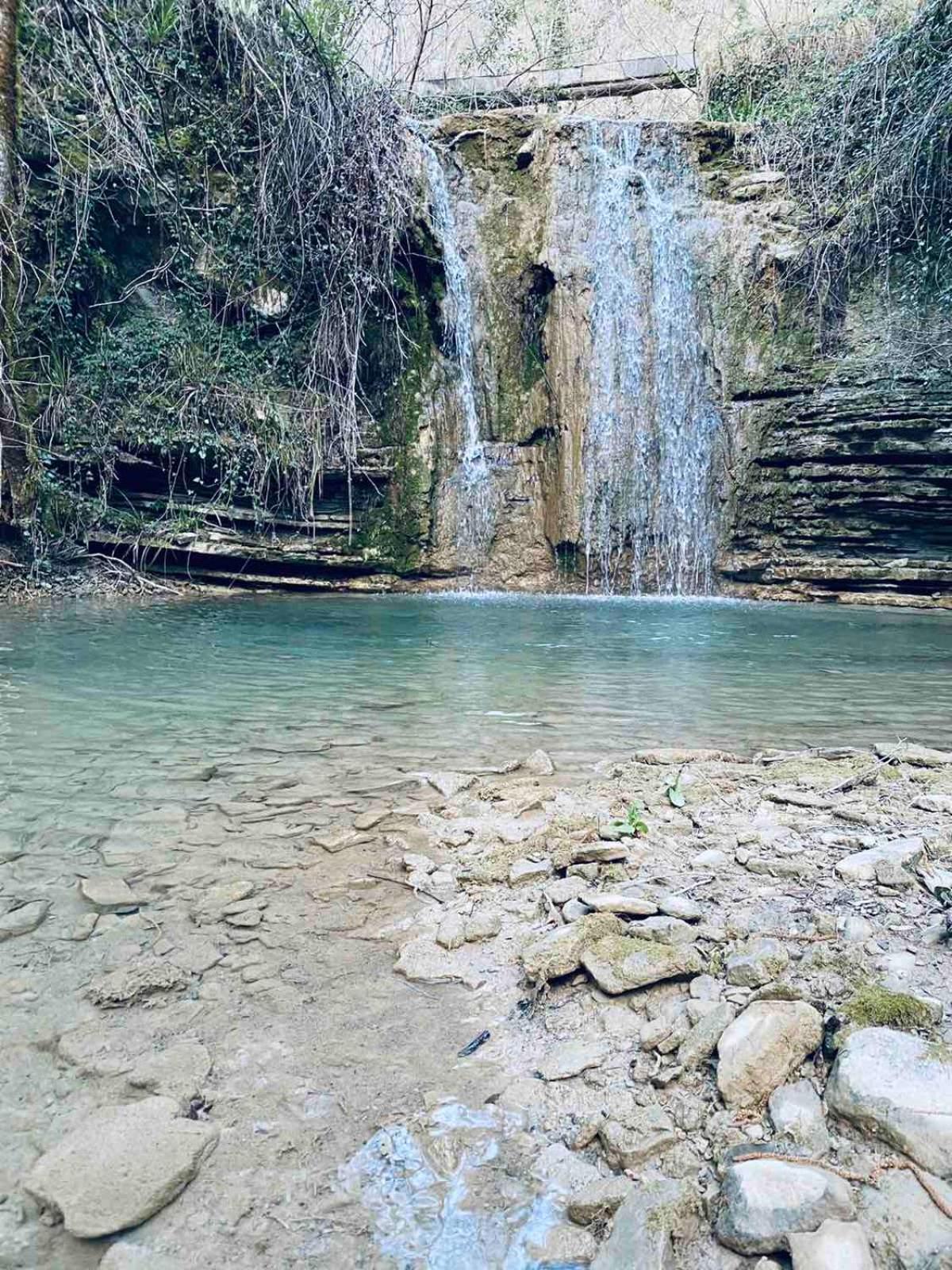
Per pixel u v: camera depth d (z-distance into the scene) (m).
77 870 2.82
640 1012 1.96
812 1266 1.23
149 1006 2.04
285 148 12.79
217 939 2.37
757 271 13.43
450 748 4.38
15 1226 1.40
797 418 12.97
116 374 12.07
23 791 3.62
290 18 12.52
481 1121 1.65
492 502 14.13
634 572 13.81
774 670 6.71
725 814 3.28
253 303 13.17
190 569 12.64
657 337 13.79
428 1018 2.00
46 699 5.36
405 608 11.11
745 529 13.51
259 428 12.72
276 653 7.26
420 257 13.77
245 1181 1.50
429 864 2.88
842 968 1.99
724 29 17.09
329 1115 1.67
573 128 13.88
